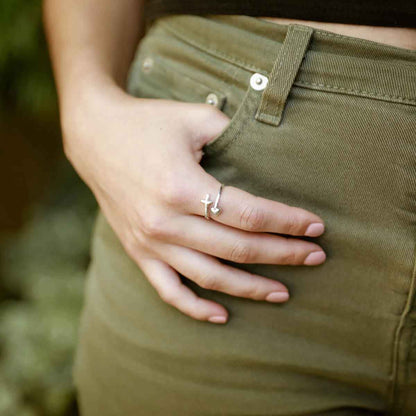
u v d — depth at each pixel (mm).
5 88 1513
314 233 532
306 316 562
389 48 494
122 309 598
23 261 1382
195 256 549
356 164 514
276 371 572
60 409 1124
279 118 520
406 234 520
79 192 1558
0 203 1629
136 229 556
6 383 1116
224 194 524
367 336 556
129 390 604
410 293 529
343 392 581
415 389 566
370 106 501
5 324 1218
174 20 577
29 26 1312
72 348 1173
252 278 552
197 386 583
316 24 512
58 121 1649
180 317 578
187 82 566
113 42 628
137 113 562
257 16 526
